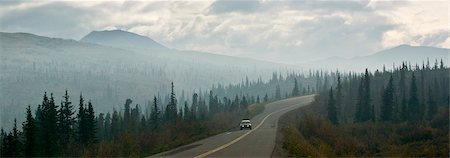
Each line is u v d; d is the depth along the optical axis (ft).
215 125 281.33
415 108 358.23
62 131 222.69
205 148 103.76
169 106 364.17
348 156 126.52
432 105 354.33
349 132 327.67
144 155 93.81
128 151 109.29
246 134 167.12
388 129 326.65
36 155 183.42
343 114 440.86
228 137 150.10
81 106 229.25
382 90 437.17
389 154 200.85
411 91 368.48
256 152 91.61
